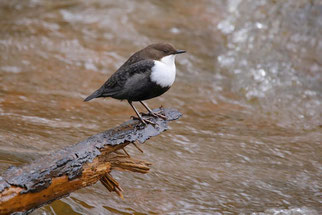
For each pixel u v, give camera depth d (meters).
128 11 19.95
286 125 12.70
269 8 19.09
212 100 14.28
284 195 8.70
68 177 6.06
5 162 8.47
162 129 7.28
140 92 7.76
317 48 17.14
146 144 10.59
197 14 19.97
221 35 18.44
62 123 11.30
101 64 16.03
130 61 7.92
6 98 12.75
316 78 15.74
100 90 7.88
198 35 18.41
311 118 13.39
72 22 18.91
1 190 5.59
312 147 11.01
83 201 7.91
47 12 19.62
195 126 12.03
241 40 18.02
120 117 12.21
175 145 10.68
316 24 17.89
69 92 13.79
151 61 7.69
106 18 19.25
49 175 5.91
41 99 12.98
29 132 10.38
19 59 15.77
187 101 13.99
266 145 10.99
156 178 9.04
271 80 15.64
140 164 6.82
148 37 18.03
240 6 19.89
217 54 17.31
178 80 15.52
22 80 14.32
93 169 6.37
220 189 8.82
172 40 17.94
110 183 6.89
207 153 10.39
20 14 19.33
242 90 15.12
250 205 8.32
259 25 18.48
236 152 10.52
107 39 17.80
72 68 15.57
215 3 20.64
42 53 16.38
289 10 18.67
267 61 16.66
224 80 15.75
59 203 7.67
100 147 6.45
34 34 17.67
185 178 9.14
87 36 17.91
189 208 8.13
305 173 9.65
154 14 19.89
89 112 12.38
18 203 5.71
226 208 8.20
